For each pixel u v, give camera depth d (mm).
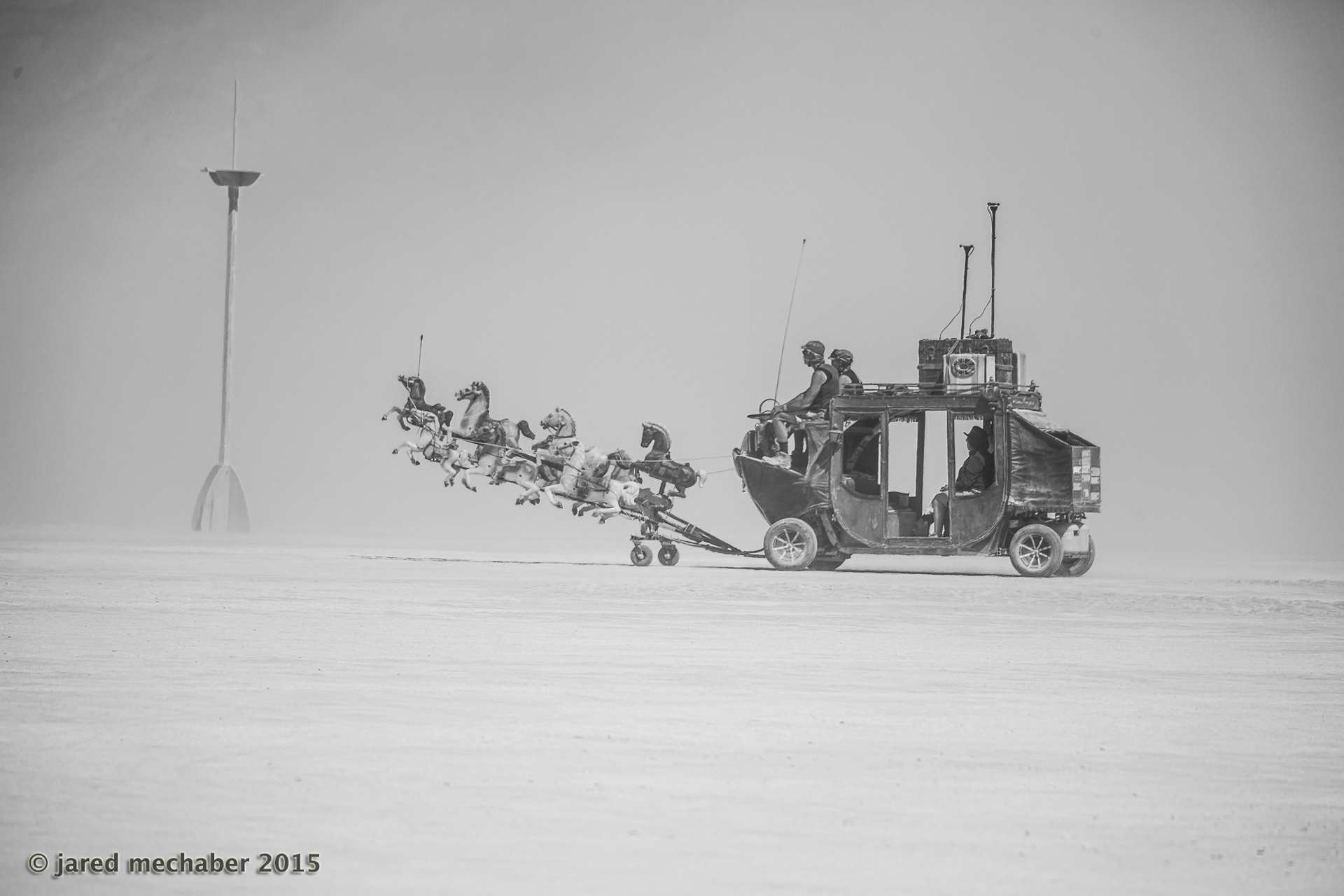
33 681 25906
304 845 15555
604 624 37000
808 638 34625
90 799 17359
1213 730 22797
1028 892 14391
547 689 25688
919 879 14695
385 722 22156
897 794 18156
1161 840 16328
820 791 18203
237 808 17016
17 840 15672
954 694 26000
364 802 17312
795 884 14438
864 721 23016
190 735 21062
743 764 19641
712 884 14391
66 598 41938
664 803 17484
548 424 64812
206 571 54656
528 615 39125
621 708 23812
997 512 57438
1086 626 38562
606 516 63906
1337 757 20812
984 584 53625
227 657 29281
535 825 16391
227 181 106312
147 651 30047
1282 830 16844
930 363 58562
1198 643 34969
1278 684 28094
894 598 46531
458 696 24672
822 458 59094
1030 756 20531
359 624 35719
